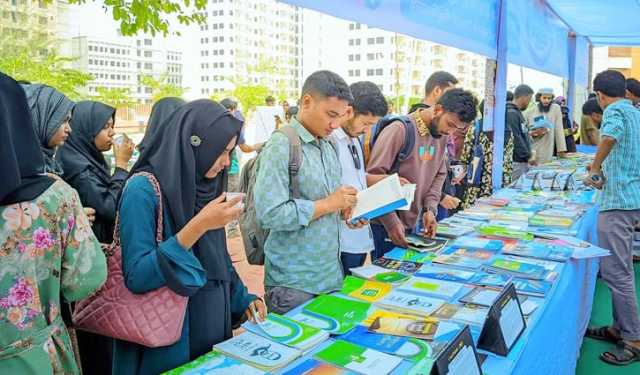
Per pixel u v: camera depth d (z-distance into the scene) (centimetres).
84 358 203
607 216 298
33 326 100
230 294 153
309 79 161
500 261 215
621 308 299
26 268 98
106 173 232
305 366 121
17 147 97
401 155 235
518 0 441
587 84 896
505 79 413
